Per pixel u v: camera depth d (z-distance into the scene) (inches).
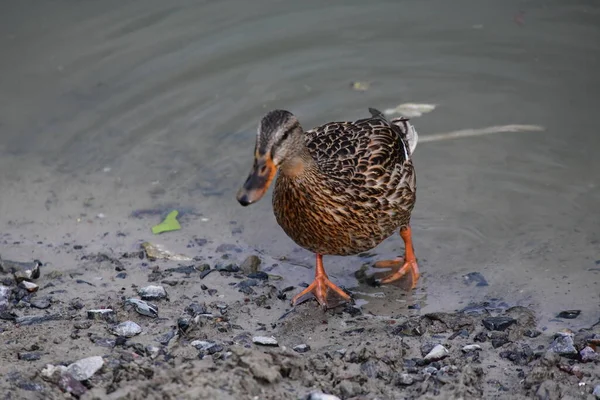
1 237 423.5
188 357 315.9
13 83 547.2
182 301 370.3
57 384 286.7
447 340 338.3
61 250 414.6
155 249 414.3
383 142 382.3
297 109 528.7
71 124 517.3
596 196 447.8
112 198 459.2
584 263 395.9
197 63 565.9
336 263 409.7
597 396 293.3
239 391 278.1
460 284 387.2
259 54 574.6
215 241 425.4
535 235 420.5
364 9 613.0
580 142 491.8
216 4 613.6
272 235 432.1
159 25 599.8
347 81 553.3
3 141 502.9
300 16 608.4
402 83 551.5
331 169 362.6
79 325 339.9
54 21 599.8
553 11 603.5
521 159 481.1
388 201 368.5
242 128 517.3
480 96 536.7
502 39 581.0
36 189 464.1
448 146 494.9
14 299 370.3
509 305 368.2
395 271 401.1
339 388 293.6
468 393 296.4
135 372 294.5
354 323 356.2
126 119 522.9
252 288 382.3
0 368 295.0
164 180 475.5
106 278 389.7
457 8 611.8
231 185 472.4
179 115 526.9
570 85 540.4
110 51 574.6
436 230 428.1
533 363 316.8
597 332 340.2
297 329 350.9
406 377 302.8
